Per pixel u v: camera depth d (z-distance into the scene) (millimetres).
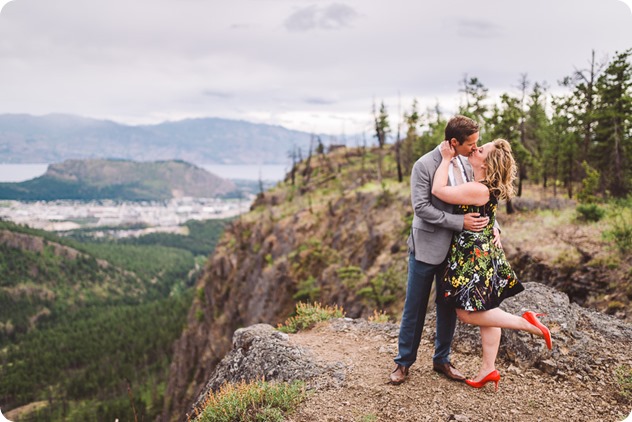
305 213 52406
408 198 33500
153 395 105500
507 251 16859
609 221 16438
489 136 27438
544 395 4703
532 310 5836
